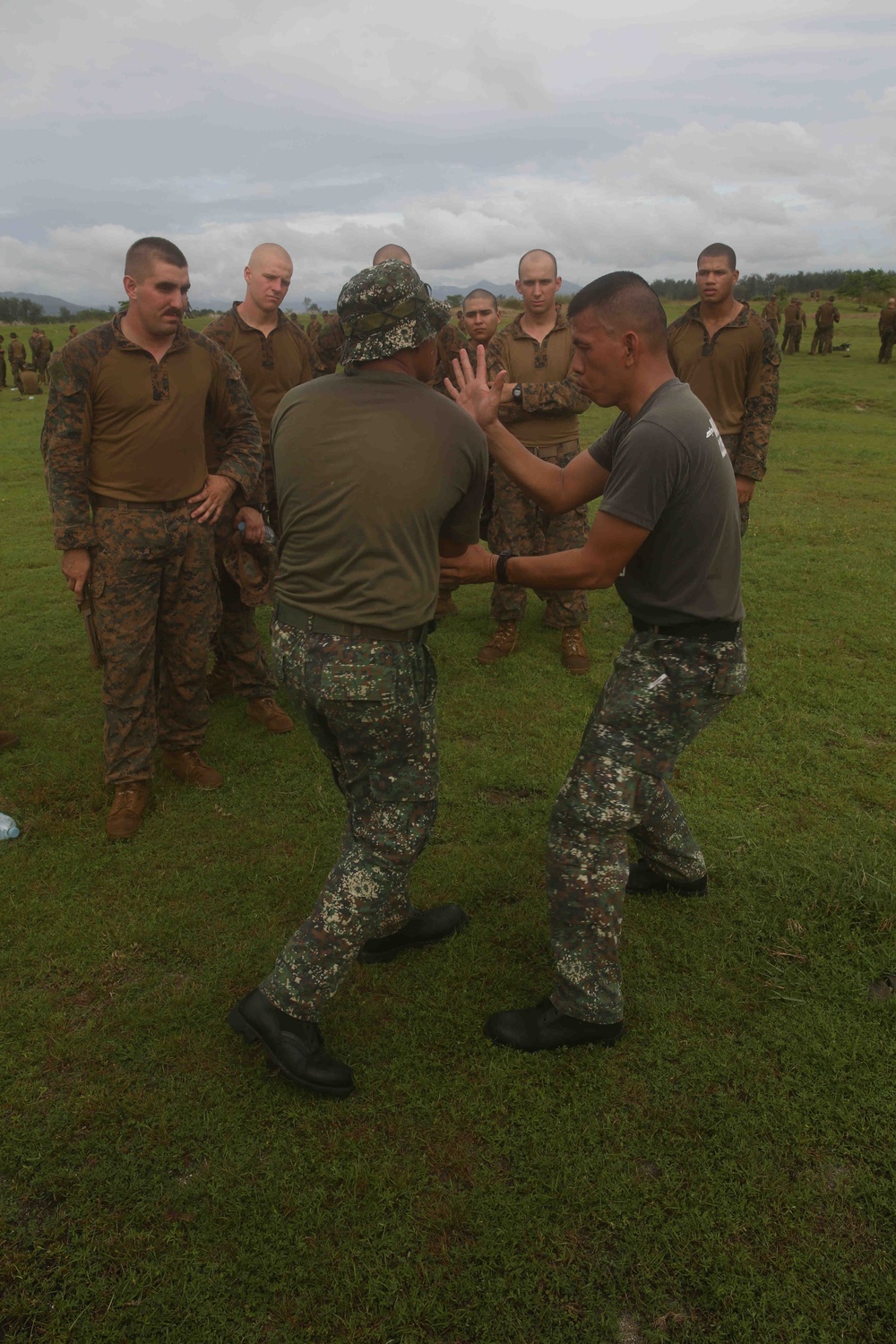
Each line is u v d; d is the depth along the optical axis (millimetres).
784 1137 2045
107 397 3150
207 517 3451
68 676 4922
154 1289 1747
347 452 1945
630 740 2197
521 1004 2488
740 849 3135
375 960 2643
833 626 5348
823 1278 1745
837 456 11367
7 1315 1696
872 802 3455
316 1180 1965
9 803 3570
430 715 2145
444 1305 1706
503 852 3180
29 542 8086
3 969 2627
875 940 2670
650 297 2121
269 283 4328
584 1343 1644
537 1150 2023
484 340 4941
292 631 2088
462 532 2215
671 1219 1863
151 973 2623
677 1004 2459
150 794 3625
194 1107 2152
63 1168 1989
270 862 3160
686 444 2039
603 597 6258
